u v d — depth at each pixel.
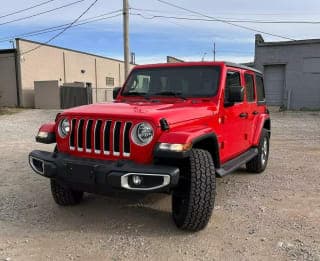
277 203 5.48
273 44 26.42
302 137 12.74
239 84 6.11
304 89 26.03
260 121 7.21
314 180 6.81
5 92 33.81
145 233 4.42
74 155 4.52
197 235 4.35
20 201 5.57
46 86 32.81
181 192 4.33
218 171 4.82
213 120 5.00
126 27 19.45
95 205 5.40
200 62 5.58
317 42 25.27
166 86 5.61
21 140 12.12
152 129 4.06
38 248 4.04
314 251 3.92
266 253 3.89
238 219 4.83
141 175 3.92
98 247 4.06
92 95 35.53
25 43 33.25
